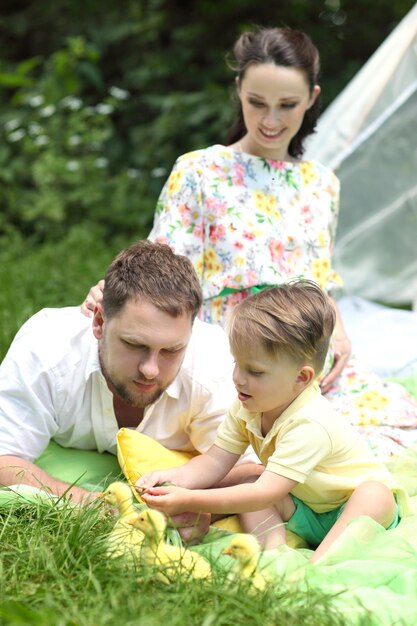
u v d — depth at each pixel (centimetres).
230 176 355
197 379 288
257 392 260
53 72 812
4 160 773
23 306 509
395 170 497
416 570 237
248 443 280
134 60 862
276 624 202
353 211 515
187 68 853
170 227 346
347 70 834
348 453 267
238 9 864
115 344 261
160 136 789
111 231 765
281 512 273
